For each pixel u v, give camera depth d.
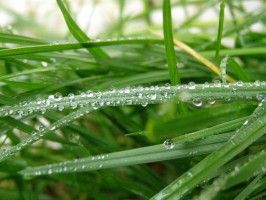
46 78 0.22
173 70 0.18
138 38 0.23
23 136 0.27
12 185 0.31
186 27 0.34
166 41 0.18
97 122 0.28
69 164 0.18
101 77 0.23
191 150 0.16
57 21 0.43
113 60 0.24
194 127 0.16
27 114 0.19
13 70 0.27
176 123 0.16
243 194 0.16
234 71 0.22
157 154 0.17
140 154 0.17
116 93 0.18
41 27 0.38
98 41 0.21
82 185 0.24
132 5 0.48
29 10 0.44
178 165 0.21
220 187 0.14
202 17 0.44
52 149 0.28
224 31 0.29
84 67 0.24
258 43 0.27
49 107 0.18
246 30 0.32
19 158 0.25
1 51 0.19
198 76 0.24
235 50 0.24
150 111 0.28
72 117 0.18
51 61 0.23
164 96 0.17
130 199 0.27
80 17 0.45
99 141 0.22
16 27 0.40
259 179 0.17
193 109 0.22
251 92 0.17
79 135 0.21
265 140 0.17
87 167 0.17
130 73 0.24
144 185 0.24
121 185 0.22
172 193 0.15
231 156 0.15
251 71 0.25
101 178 0.25
